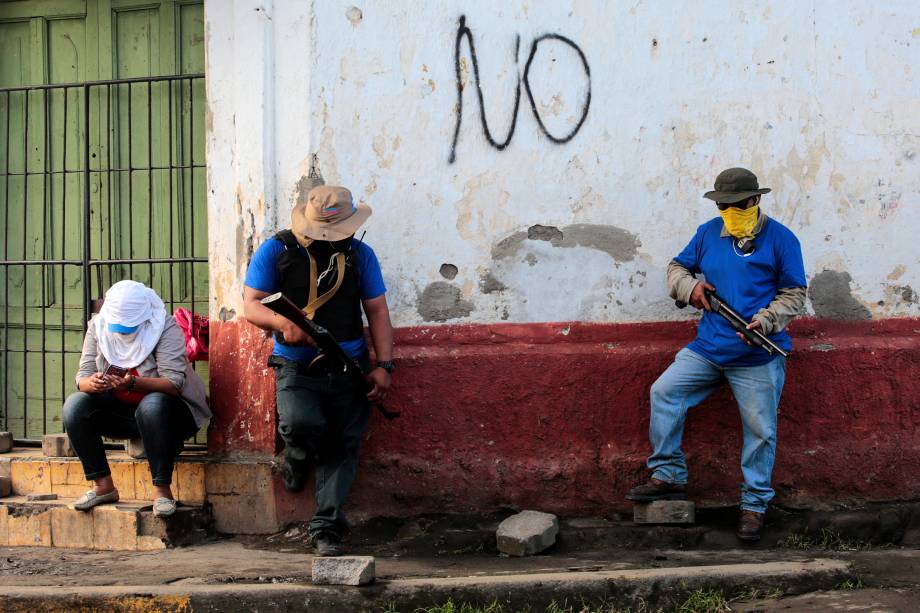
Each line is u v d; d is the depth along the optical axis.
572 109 5.12
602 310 5.13
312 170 5.16
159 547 4.92
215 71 5.27
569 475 5.07
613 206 5.12
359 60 5.15
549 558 4.68
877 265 5.09
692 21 5.09
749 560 4.52
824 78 5.08
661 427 4.78
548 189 5.14
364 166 5.17
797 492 5.04
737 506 5.02
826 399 5.05
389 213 5.18
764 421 4.65
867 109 5.08
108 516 4.98
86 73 6.02
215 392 5.24
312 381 4.50
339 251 4.53
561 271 5.14
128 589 4.09
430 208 5.16
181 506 5.11
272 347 5.14
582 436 5.09
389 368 4.68
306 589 4.04
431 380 5.12
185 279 5.85
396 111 5.16
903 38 5.08
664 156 5.10
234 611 4.01
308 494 5.10
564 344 5.13
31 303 6.08
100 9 5.98
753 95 5.08
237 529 5.14
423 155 5.16
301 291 4.49
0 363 6.11
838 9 5.07
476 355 5.11
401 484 5.12
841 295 5.09
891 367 5.03
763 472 4.70
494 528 4.98
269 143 5.17
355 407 4.62
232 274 5.24
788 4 5.08
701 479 5.05
